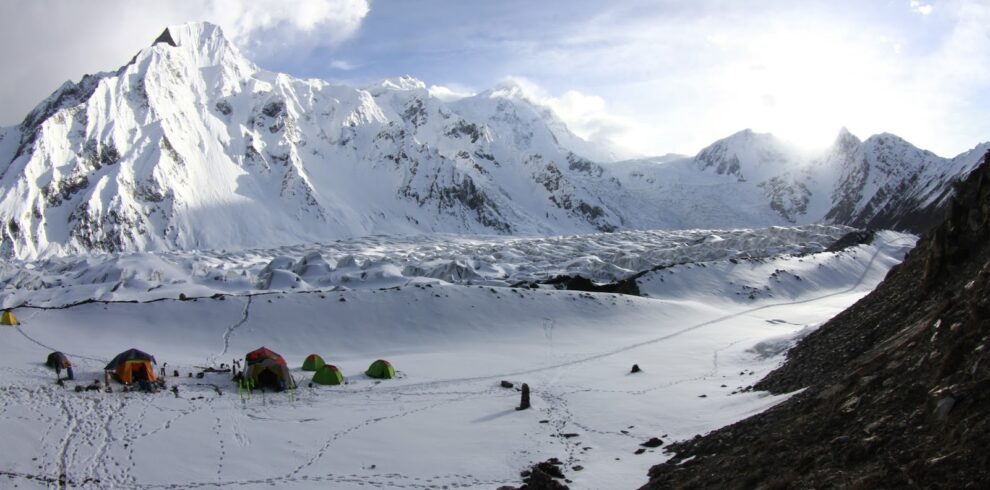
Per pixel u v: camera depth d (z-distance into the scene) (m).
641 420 35.03
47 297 80.50
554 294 74.25
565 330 66.31
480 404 41.38
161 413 38.22
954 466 15.23
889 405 20.00
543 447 32.56
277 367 45.38
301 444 34.47
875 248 116.94
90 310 62.28
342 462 31.89
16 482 29.22
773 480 19.47
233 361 51.34
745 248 145.88
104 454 32.38
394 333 64.56
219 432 35.84
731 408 33.88
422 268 115.50
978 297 20.88
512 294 72.94
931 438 16.91
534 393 43.22
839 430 20.56
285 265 112.06
